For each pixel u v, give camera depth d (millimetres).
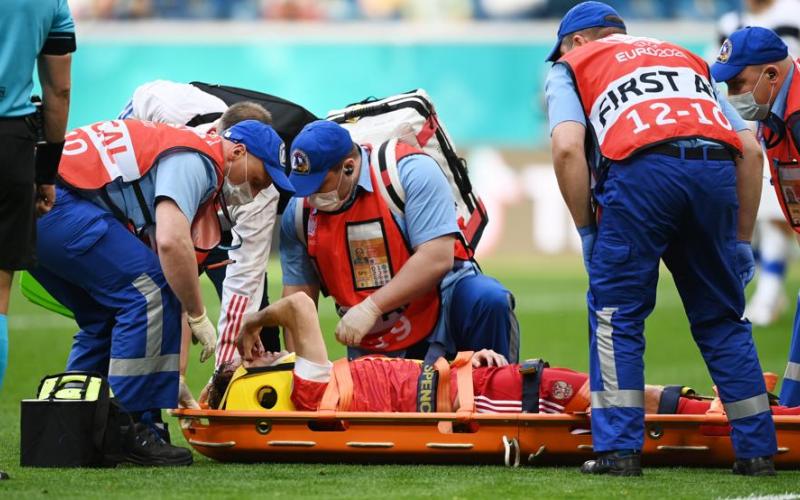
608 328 18031
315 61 77875
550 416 18422
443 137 23516
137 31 76938
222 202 20031
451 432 18750
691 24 82000
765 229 46375
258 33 77688
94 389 18469
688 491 16484
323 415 18656
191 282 19109
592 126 18562
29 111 17422
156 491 16141
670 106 18172
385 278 22141
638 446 17859
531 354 38625
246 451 18984
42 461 18438
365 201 21812
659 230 18016
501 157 79250
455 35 78688
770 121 20641
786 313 50875
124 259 19359
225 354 22109
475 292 22578
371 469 18359
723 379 18297
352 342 21656
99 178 19344
